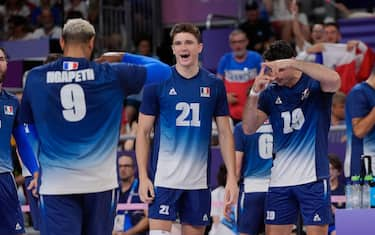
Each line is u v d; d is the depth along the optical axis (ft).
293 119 56.08
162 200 55.16
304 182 55.83
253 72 93.04
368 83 65.67
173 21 122.72
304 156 56.03
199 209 55.57
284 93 56.18
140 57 51.37
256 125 57.52
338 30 100.42
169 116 55.57
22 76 99.81
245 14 114.62
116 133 49.06
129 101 93.71
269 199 57.21
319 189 55.67
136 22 119.65
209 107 55.62
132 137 86.99
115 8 116.26
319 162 55.93
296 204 56.90
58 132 48.29
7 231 56.34
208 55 106.42
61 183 48.44
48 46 107.24
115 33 115.34
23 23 116.47
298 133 56.13
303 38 102.68
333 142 82.84
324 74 54.19
